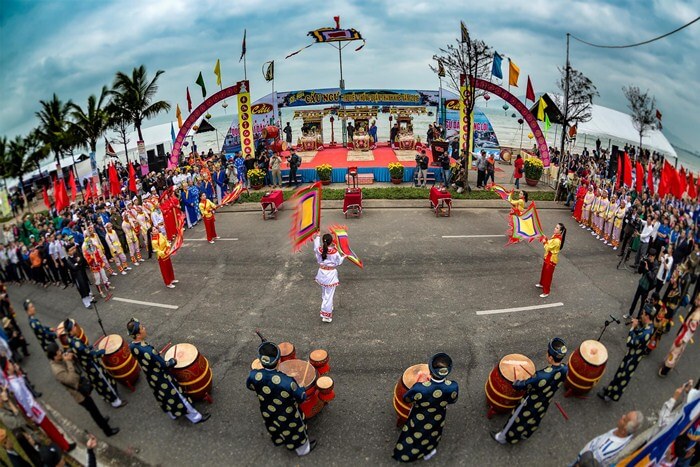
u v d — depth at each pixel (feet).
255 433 25.34
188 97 84.64
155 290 42.11
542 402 22.13
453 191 73.77
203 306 38.75
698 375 29.40
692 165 95.30
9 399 22.49
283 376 20.84
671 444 19.67
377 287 41.19
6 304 31.76
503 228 56.54
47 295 42.14
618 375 26.05
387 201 68.39
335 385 28.63
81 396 23.53
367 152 100.07
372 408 26.76
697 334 34.09
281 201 64.18
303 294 40.22
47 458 19.29
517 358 25.95
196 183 64.90
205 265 47.21
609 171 78.33
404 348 32.14
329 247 34.40
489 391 25.62
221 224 60.85
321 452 23.94
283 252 49.96
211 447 24.50
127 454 24.21
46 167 101.71
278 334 34.19
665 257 35.19
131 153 128.67
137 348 23.31
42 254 42.91
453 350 31.89
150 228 49.98
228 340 33.65
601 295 39.45
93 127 97.40
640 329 24.66
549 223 58.54
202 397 27.37
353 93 101.19
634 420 17.39
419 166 76.23
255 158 82.84
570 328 34.40
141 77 101.55
